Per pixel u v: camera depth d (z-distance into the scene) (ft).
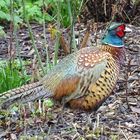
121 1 51.39
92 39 46.29
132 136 33.09
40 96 32.07
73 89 31.86
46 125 34.32
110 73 31.78
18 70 40.45
